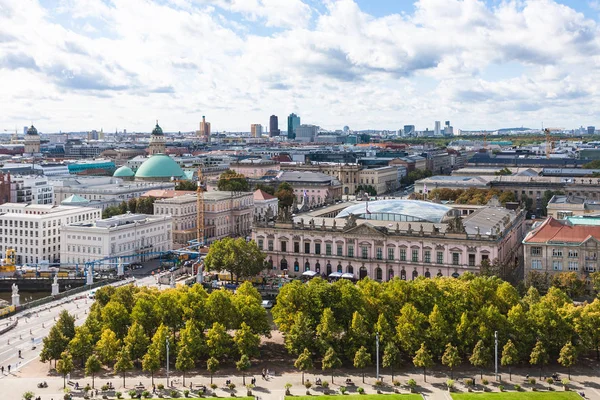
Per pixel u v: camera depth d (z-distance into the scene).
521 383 180.50
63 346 194.88
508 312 197.38
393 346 186.50
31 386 181.62
